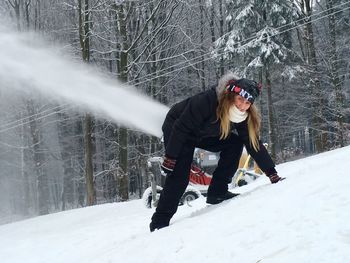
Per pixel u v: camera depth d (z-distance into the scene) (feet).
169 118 12.32
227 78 11.41
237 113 11.37
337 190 8.87
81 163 98.32
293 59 73.41
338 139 78.28
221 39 75.92
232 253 7.30
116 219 24.31
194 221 10.28
